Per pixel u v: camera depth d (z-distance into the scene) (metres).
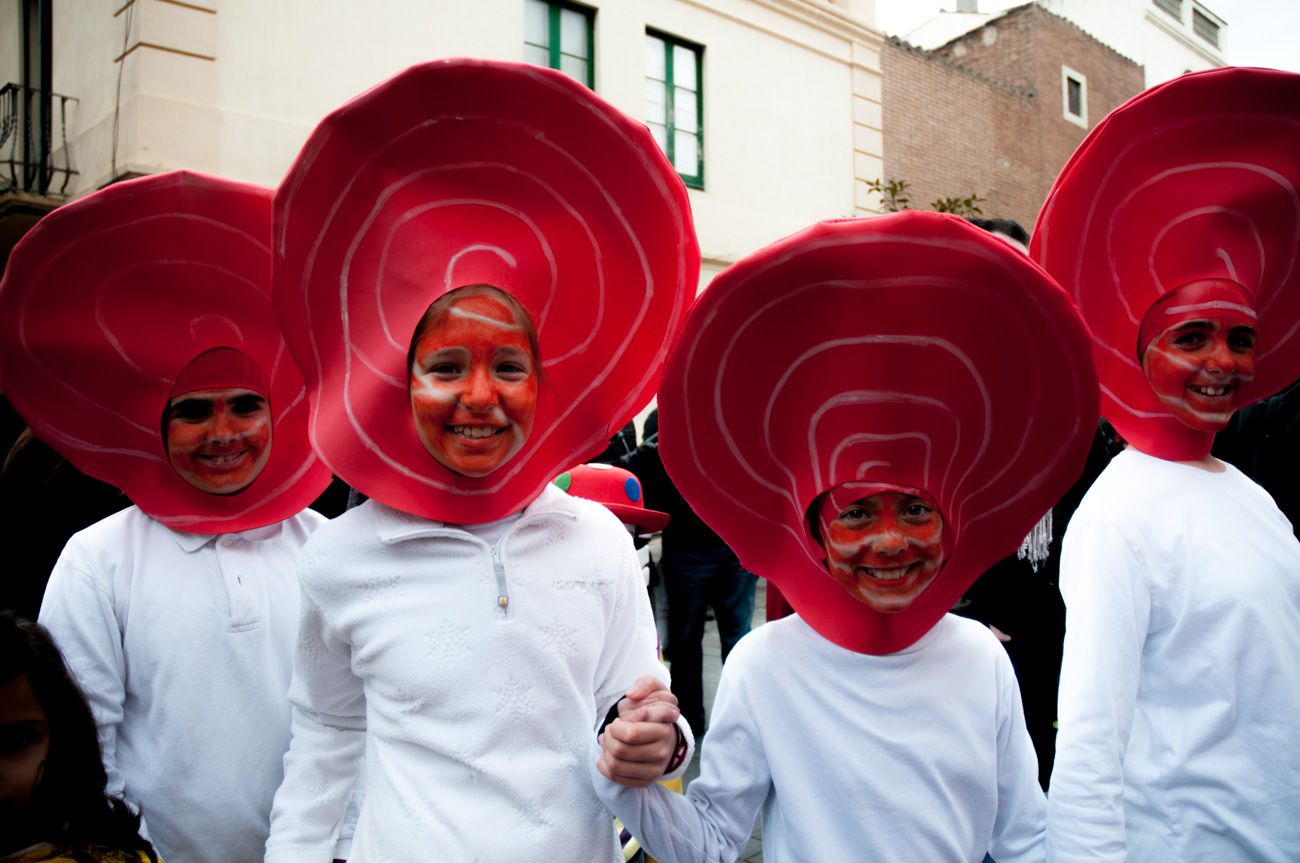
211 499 1.61
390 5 5.82
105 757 1.47
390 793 1.24
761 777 1.34
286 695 1.56
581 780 1.27
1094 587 1.39
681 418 1.24
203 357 1.58
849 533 1.28
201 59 5.20
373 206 1.30
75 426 1.57
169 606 1.53
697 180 7.34
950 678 1.32
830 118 8.12
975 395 1.23
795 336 1.21
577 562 1.35
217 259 1.55
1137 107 1.40
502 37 6.28
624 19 6.83
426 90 1.22
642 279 1.35
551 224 1.35
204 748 1.51
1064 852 1.29
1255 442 2.37
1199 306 1.46
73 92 5.81
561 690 1.27
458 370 1.27
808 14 7.89
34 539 1.92
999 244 1.11
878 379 1.24
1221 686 1.34
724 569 3.58
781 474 1.30
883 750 1.28
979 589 2.16
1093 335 1.55
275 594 1.62
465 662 1.24
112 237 1.49
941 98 10.39
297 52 5.50
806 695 1.32
